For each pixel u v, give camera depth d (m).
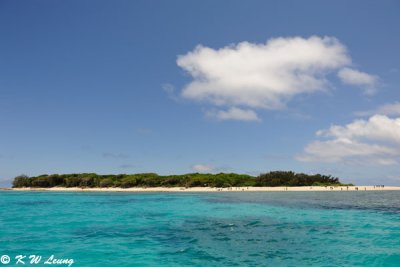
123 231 23.73
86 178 117.44
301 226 25.88
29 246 18.27
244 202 50.78
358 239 20.34
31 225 26.69
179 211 38.25
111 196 72.69
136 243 19.25
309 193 78.06
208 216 32.97
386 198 58.84
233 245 18.70
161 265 14.55
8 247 18.00
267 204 46.69
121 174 121.38
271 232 23.14
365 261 15.13
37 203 52.78
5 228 25.06
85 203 52.34
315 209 39.25
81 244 18.91
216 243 19.30
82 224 27.41
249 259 15.59
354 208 40.44
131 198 64.56
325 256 16.08
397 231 23.23
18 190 118.44
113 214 35.31
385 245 18.53
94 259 15.54
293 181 104.06
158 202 53.09
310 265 14.50
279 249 17.70
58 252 16.86
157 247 18.17
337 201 51.72
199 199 59.31
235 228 25.06
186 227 25.69
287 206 43.38
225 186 101.75
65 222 28.67
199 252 16.98
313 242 19.47
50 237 21.14
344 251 17.12
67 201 57.31
